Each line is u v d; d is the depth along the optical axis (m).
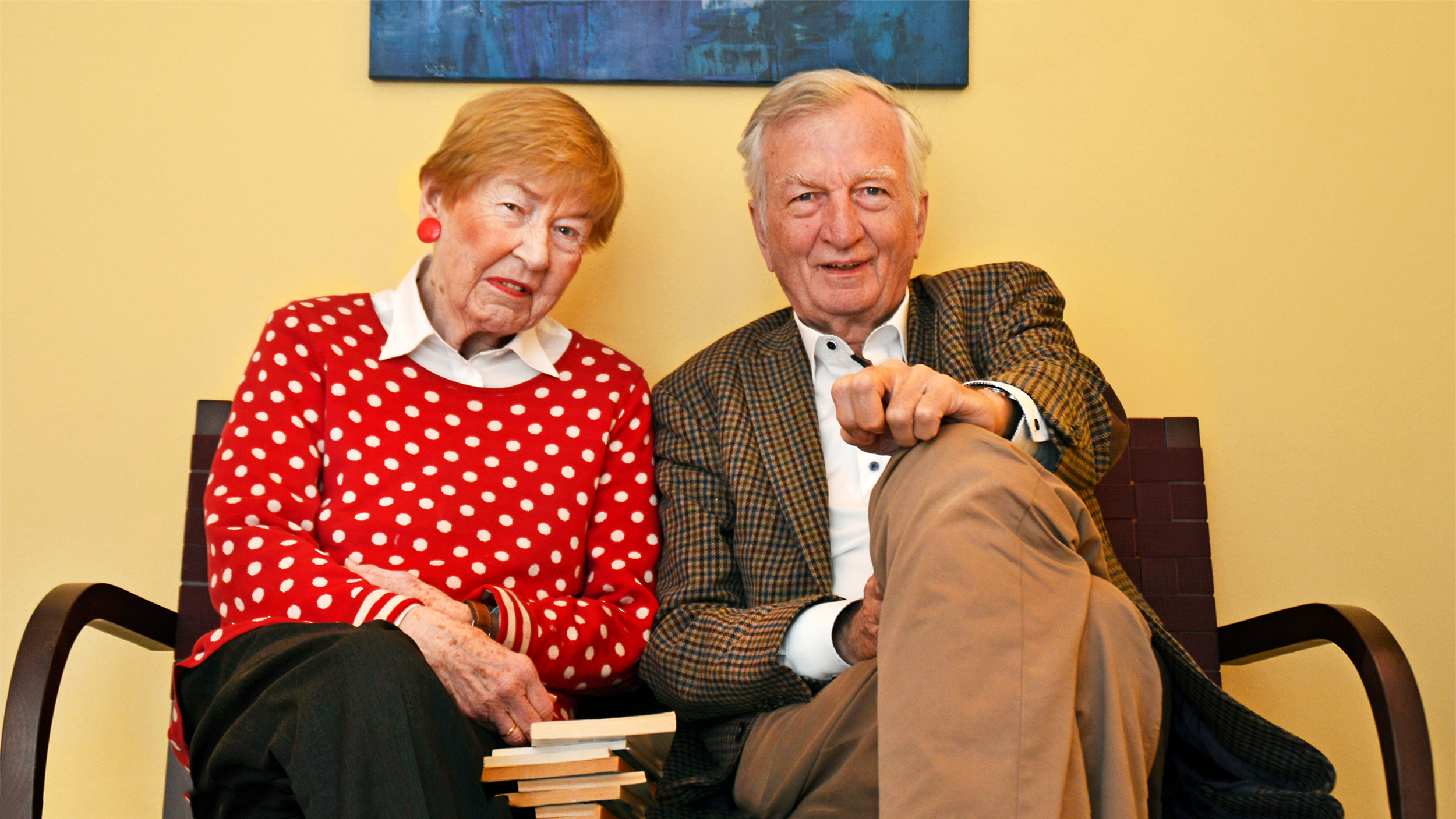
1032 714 0.86
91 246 1.74
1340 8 1.82
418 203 1.77
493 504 1.42
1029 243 1.80
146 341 1.73
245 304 1.75
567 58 1.78
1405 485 1.76
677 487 1.51
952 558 0.90
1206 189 1.80
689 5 1.79
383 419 1.42
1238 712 1.05
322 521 1.36
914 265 1.79
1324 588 1.74
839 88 1.49
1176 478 1.67
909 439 1.02
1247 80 1.82
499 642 1.27
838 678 1.14
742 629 1.29
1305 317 1.79
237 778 0.98
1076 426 1.18
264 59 1.78
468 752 1.00
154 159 1.76
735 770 1.26
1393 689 1.19
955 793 0.83
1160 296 1.79
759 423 1.49
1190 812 1.16
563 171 1.42
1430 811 1.13
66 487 1.70
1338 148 1.80
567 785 1.04
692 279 1.80
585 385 1.54
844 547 1.44
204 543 1.58
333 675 0.94
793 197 1.48
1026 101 1.81
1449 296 1.79
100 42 1.77
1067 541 0.97
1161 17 1.82
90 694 1.66
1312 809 1.03
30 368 1.72
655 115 1.80
